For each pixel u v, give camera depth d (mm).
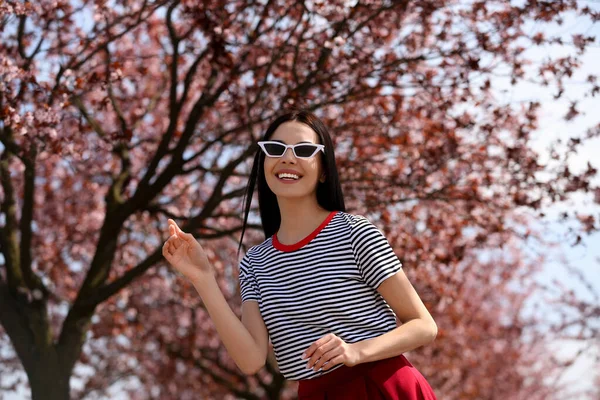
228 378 16391
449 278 10500
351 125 8961
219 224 12273
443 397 17141
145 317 14172
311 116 2824
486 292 16406
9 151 7883
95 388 15930
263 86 8070
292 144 2734
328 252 2584
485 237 9062
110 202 9414
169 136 8867
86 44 7926
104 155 9555
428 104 8461
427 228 9523
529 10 7609
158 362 15914
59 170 11773
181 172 8906
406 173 8938
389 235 9086
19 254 9203
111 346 15492
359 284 2553
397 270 2543
